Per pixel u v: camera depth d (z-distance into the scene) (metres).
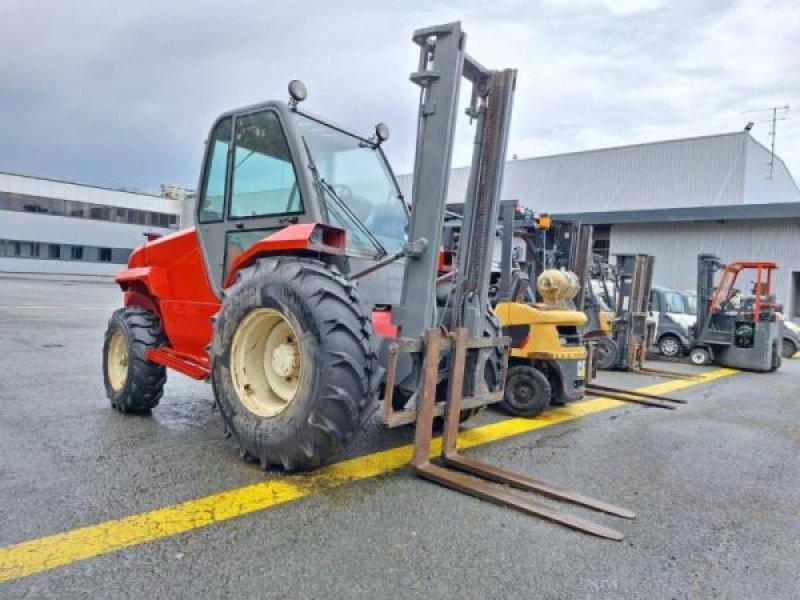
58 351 7.60
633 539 2.62
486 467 3.36
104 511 2.60
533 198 29.73
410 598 2.01
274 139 3.61
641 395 6.58
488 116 3.63
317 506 2.76
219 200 4.01
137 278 4.51
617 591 2.15
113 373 4.63
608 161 27.62
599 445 4.29
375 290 3.78
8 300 15.99
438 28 3.12
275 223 3.54
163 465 3.24
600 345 9.13
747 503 3.20
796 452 4.38
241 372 3.32
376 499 2.88
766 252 19.33
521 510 2.81
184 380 6.04
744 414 5.87
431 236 3.19
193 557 2.22
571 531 2.65
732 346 10.26
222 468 3.21
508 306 5.52
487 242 3.67
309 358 2.90
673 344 11.61
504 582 2.16
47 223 34.34
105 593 1.96
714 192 24.34
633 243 22.39
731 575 2.34
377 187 4.17
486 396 3.86
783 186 31.58
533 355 5.32
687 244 21.05
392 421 3.09
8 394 5.01
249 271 3.33
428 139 3.20
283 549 2.32
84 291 21.81
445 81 3.13
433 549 2.38
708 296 10.66
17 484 2.89
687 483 3.50
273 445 3.04
